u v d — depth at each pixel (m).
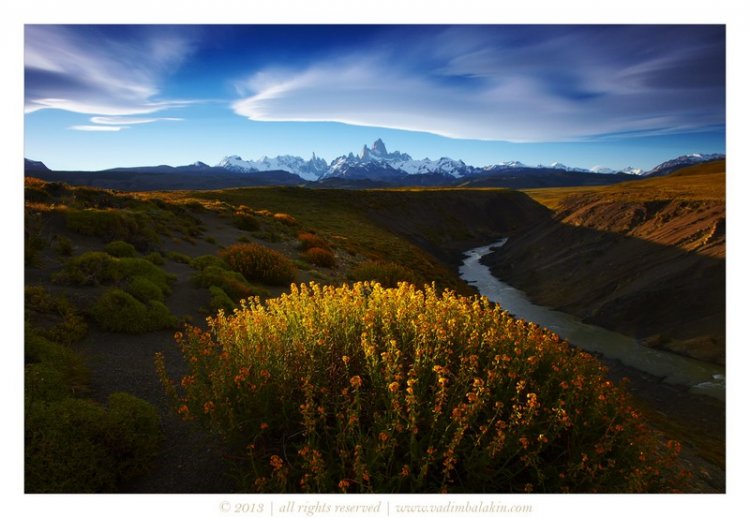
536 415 4.14
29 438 4.09
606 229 58.69
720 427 18.44
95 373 6.25
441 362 4.30
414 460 3.67
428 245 87.94
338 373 4.41
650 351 28.84
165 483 4.27
